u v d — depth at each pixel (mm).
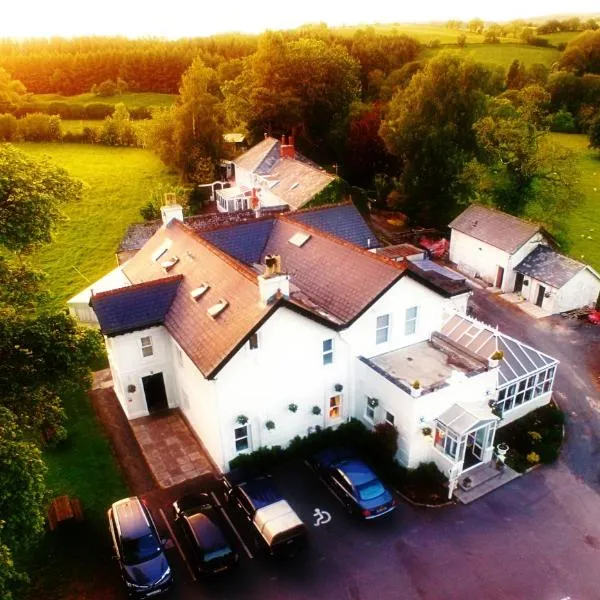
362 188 75875
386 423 28094
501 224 49250
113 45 162625
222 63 115125
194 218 48781
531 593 21922
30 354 22047
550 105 114500
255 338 25312
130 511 23656
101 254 57625
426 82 59062
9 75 127375
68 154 93812
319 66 77562
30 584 22125
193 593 21812
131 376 30703
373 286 28406
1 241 21719
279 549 22766
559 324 43094
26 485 17922
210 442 28141
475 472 28031
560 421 32000
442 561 23250
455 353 30219
